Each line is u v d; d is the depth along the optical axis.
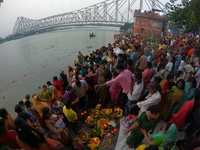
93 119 3.91
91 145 3.14
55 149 2.65
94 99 5.11
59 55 21.64
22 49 33.94
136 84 3.31
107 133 3.37
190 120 2.82
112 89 4.11
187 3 15.95
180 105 3.34
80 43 32.22
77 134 3.50
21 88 10.85
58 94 4.94
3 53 30.95
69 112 3.47
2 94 10.02
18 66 18.00
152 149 2.03
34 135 2.31
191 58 7.46
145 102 2.80
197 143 2.16
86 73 5.63
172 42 13.81
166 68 5.05
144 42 10.48
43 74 13.59
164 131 2.33
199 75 4.62
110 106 4.46
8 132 2.64
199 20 10.95
